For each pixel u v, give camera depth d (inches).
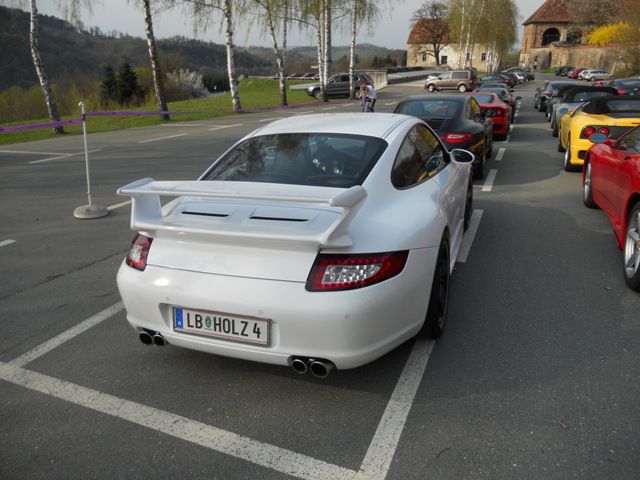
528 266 189.2
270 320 101.0
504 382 117.3
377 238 104.7
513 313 151.6
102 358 132.2
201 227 103.2
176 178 373.1
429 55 3826.3
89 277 188.4
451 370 122.7
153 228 105.8
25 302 167.2
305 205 110.1
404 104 345.7
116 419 107.9
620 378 117.7
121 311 159.6
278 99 1373.0
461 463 93.0
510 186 327.6
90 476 92.3
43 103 1588.3
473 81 1556.3
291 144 140.8
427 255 114.8
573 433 99.7
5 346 138.9
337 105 1117.7
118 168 418.9
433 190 141.3
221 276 102.9
